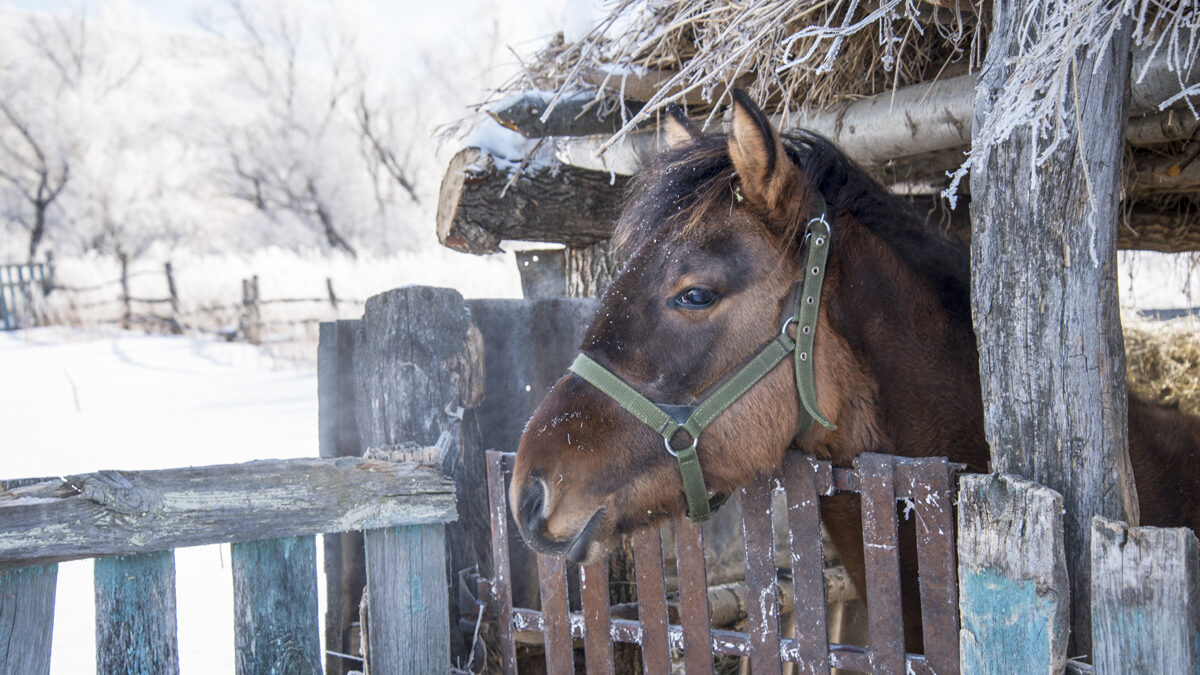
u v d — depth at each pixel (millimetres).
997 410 1924
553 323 3756
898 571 2006
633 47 3164
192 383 14281
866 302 2223
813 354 2084
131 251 32938
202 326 21281
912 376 2248
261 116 31188
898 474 1994
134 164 33594
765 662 2230
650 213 2121
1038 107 1797
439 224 4199
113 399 12836
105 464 8391
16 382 14727
